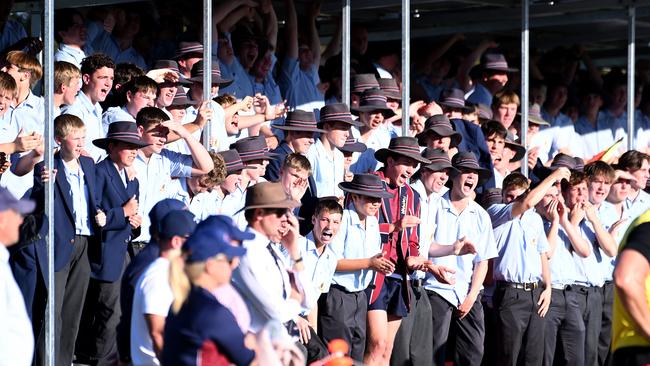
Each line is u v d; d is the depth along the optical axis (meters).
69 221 39.84
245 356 27.80
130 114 44.06
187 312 27.83
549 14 61.47
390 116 51.34
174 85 45.50
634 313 31.16
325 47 67.69
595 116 69.25
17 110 42.62
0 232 30.20
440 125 50.47
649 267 31.45
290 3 55.31
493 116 58.38
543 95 65.06
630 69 60.16
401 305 45.34
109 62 43.97
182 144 44.75
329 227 42.12
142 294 31.34
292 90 54.84
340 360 32.84
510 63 67.56
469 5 61.47
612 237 53.72
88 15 51.78
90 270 40.56
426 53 63.59
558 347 52.22
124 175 41.53
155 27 54.31
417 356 46.97
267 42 53.38
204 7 43.34
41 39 50.94
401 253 45.34
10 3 50.19
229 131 46.78
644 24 66.44
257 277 33.25
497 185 53.53
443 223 47.78
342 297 43.56
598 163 54.25
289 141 46.22
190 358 27.50
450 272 45.22
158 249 32.88
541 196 49.38
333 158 46.94
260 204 34.59
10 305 30.08
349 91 48.81
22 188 41.62
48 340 38.16
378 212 45.03
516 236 49.94
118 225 40.47
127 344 33.31
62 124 39.78
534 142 64.62
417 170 48.34
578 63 69.88
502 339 50.12
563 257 52.00
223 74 51.44
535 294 50.12
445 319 47.94
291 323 36.22
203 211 42.75
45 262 38.31
